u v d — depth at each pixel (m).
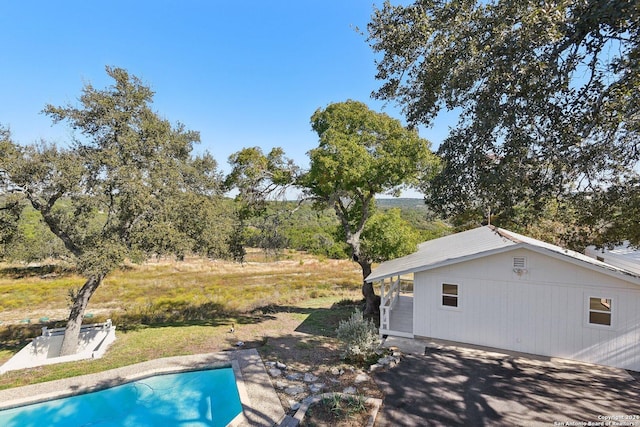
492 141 6.02
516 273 9.84
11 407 7.69
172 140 12.36
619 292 8.82
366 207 14.70
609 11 4.31
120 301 21.94
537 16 4.75
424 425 6.44
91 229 12.05
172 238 11.09
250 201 14.40
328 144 11.84
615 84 4.89
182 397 8.59
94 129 11.22
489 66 5.65
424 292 11.06
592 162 5.88
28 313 19.62
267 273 32.94
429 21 6.48
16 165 9.81
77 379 8.77
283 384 8.15
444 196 7.40
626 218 7.01
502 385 7.98
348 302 18.05
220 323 14.75
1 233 11.20
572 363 9.23
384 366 8.99
